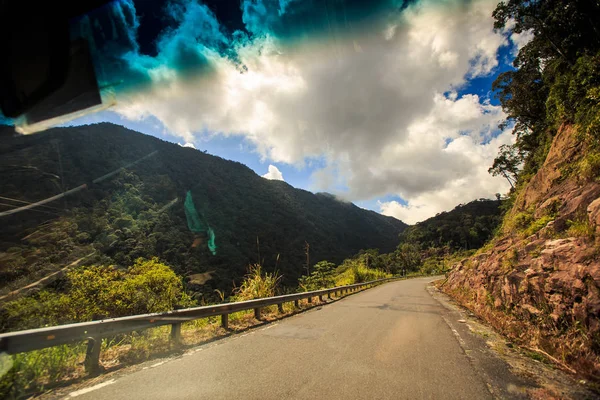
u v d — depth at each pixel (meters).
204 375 3.81
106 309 7.83
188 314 5.71
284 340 5.77
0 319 5.32
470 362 4.37
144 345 5.02
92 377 3.73
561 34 21.30
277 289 11.08
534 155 26.20
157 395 3.19
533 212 10.19
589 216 4.94
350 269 32.19
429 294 16.83
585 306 4.11
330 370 4.01
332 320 8.14
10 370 3.19
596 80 12.03
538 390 3.35
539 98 28.20
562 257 5.08
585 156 7.88
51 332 3.49
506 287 7.01
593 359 3.72
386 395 3.22
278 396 3.18
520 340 5.44
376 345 5.36
